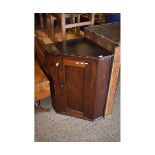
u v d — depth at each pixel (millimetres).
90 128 2086
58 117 2217
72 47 1928
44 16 2740
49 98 2498
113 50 1771
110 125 2125
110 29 2078
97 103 2021
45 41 2219
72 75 1893
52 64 1919
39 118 2201
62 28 2082
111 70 1856
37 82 1928
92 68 1768
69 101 2105
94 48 1901
